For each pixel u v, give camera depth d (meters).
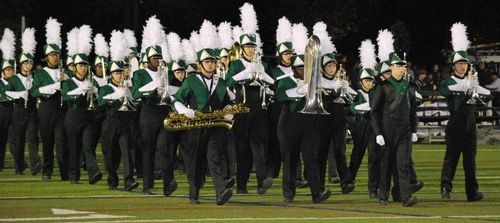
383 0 58.41
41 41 56.62
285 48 26.28
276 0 56.31
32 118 31.17
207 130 22.36
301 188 26.86
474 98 23.64
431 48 57.41
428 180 29.34
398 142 22.52
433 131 45.84
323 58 24.55
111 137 26.33
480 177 30.17
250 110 25.48
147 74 25.20
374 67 25.94
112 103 26.30
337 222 19.92
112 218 20.44
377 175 24.03
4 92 31.50
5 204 23.00
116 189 26.56
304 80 23.00
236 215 20.94
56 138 29.03
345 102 25.52
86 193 25.53
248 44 25.75
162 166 24.47
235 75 25.53
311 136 23.11
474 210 22.02
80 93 28.20
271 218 20.47
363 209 22.06
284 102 23.28
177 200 23.75
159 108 24.69
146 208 22.11
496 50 53.69
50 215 20.94
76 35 29.22
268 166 26.92
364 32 59.12
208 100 22.28
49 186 27.48
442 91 23.81
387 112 22.48
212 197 24.45
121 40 26.81
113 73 26.50
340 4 57.03
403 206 22.55
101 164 34.97
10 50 32.28
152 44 25.42
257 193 25.59
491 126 46.19
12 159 36.84
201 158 22.62
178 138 24.45
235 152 26.27
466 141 23.72
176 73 24.62
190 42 26.45
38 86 29.23
